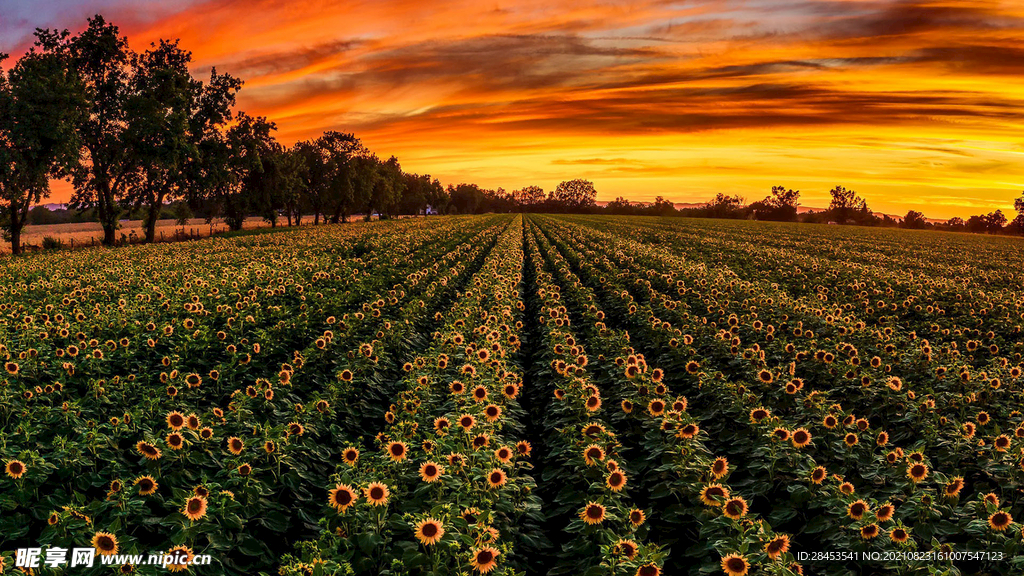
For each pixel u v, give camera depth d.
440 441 6.12
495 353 10.07
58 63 42.50
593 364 10.48
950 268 31.44
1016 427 7.35
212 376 8.76
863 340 11.88
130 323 11.71
